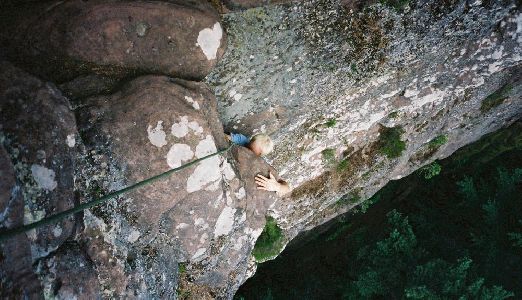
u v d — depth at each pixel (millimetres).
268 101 4211
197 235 3475
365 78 4488
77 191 2656
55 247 2391
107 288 2738
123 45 2891
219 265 4066
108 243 2803
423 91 5195
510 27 4422
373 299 8328
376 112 5215
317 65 4090
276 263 9000
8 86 2305
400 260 7918
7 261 1947
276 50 3793
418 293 6980
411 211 9484
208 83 3771
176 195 3070
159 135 2910
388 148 6109
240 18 3455
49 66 2797
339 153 5762
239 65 3758
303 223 6695
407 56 4426
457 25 4250
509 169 9023
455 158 8797
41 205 2285
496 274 8203
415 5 3906
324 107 4668
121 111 2846
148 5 2844
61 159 2477
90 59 2867
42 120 2402
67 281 2396
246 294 8656
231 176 3531
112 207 2834
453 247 8508
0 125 2213
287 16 3600
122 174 2855
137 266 3023
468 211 9117
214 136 3355
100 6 2750
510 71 5629
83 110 2771
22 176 2229
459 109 6133
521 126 7730
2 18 2654
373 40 4074
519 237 7766
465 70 5012
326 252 9156
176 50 3035
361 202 7801
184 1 2988
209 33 3084
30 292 2053
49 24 2689
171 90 2988
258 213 4148
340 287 8844
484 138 8227
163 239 3324
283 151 5023
